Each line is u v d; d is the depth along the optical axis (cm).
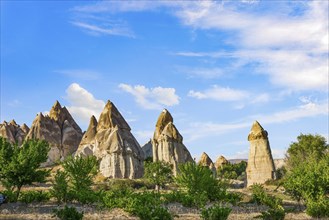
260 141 6475
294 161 6356
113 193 2797
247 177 6506
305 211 2503
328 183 2564
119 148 7600
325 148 7025
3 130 10162
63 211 1883
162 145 7938
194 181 2944
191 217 2145
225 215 1902
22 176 2627
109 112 8888
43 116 10344
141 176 7650
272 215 2111
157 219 1880
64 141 10219
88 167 3253
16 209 2275
